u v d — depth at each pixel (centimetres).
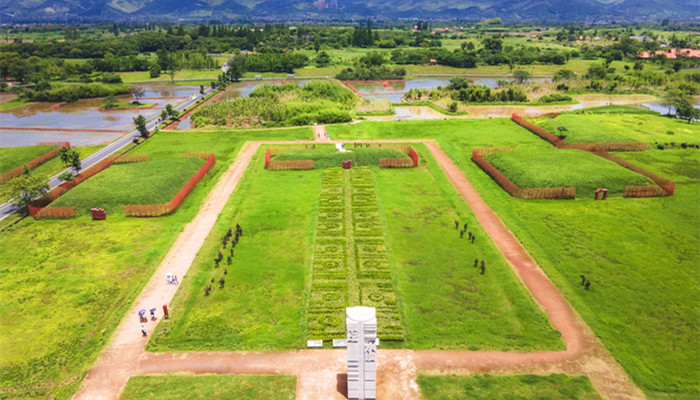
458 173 11106
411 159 11469
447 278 6744
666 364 5078
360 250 7525
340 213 8856
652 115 17000
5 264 7156
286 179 10700
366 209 9031
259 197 9669
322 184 10344
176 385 4803
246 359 5191
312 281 6681
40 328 5703
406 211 8969
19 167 11419
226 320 5828
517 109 19375
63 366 5103
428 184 10362
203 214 8875
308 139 14112
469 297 6300
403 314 5934
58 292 6438
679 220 8506
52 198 9462
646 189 9550
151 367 5066
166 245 7700
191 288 6469
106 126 16525
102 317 5925
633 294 6306
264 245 7688
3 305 6138
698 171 11056
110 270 6981
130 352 5284
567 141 13312
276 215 8812
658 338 5478
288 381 4884
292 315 5947
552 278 6662
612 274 6775
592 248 7512
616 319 5809
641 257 7244
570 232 8050
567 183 9731
